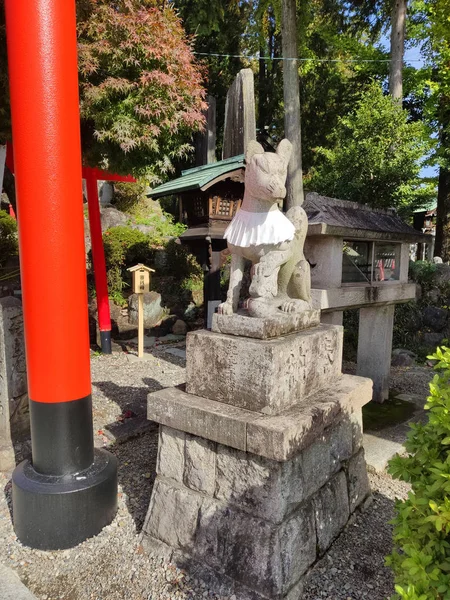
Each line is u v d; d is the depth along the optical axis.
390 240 4.34
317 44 11.75
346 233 3.70
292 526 2.06
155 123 3.71
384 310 4.71
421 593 1.29
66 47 2.28
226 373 2.24
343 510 2.54
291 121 8.12
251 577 2.01
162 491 2.41
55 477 2.46
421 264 8.35
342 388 2.61
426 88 10.35
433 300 8.02
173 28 3.71
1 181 3.79
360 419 2.80
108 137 3.71
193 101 3.86
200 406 2.21
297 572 2.07
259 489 2.04
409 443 1.76
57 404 2.42
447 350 1.73
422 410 4.61
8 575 2.16
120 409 4.33
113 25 3.34
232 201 6.27
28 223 2.30
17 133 2.27
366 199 6.01
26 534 2.40
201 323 8.35
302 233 2.62
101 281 6.41
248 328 2.23
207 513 2.20
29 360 2.43
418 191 10.03
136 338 7.52
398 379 5.84
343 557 2.32
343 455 2.58
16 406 3.46
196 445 2.28
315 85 12.17
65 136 2.30
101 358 6.32
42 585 2.16
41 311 2.35
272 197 2.22
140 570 2.25
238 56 11.48
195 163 10.70
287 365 2.18
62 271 2.35
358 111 6.25
